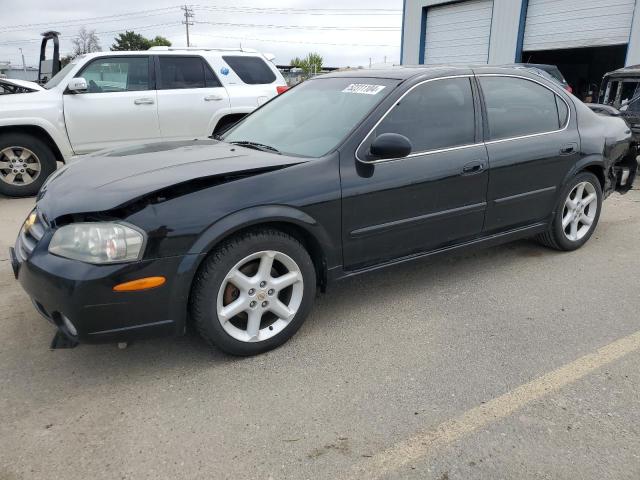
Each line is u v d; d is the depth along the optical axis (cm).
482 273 429
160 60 745
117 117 715
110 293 253
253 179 288
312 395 270
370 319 352
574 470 218
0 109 651
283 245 296
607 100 1069
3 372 289
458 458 226
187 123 758
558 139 425
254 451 230
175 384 279
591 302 375
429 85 362
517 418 251
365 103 349
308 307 319
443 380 282
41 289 261
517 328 339
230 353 296
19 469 220
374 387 276
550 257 464
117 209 256
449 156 358
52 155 698
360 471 219
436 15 1964
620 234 534
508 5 1695
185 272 265
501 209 399
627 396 267
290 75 3669
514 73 415
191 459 226
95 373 289
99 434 241
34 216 298
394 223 340
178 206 265
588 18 1506
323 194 305
